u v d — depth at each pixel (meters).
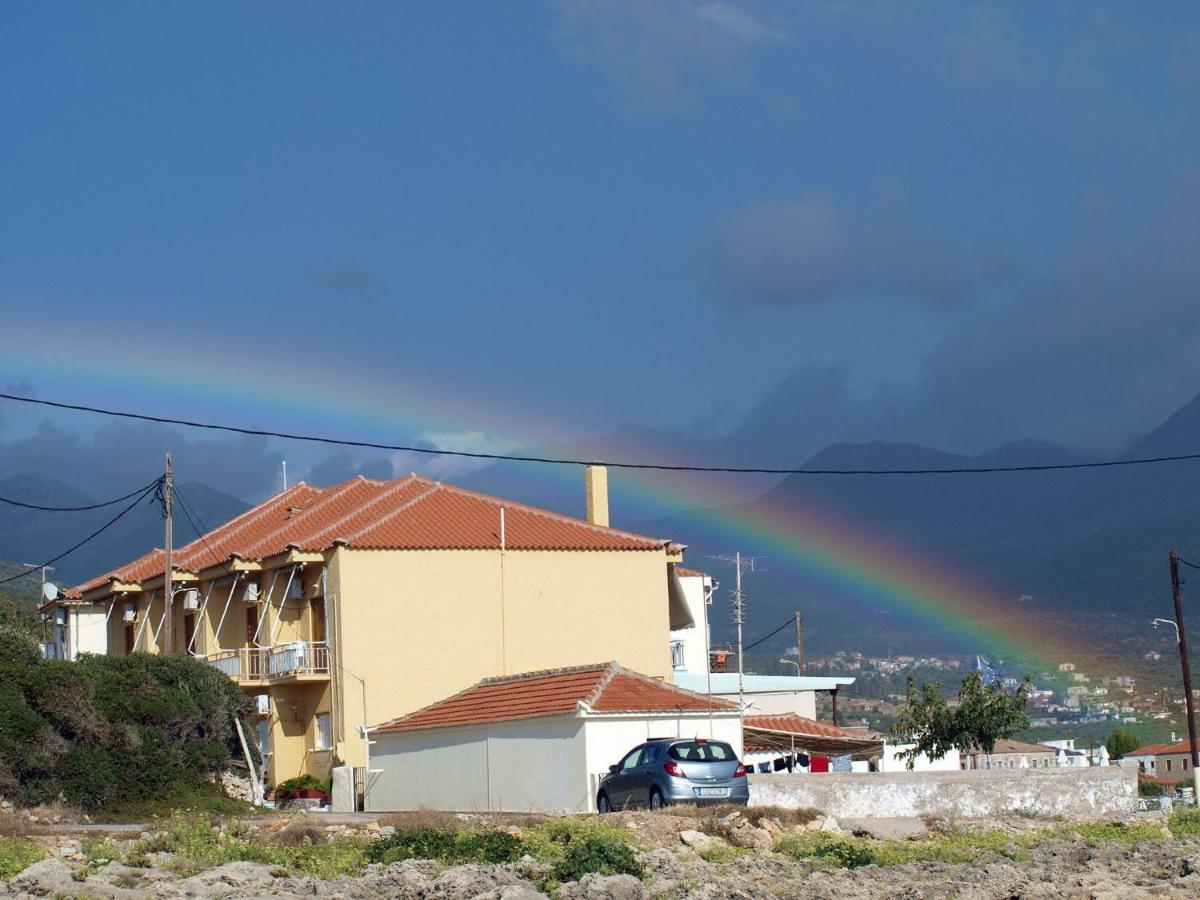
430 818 34.09
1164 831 37.47
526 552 57.94
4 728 41.53
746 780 37.06
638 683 44.44
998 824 38.88
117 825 38.00
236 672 58.16
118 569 71.12
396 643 55.22
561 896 22.47
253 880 23.86
